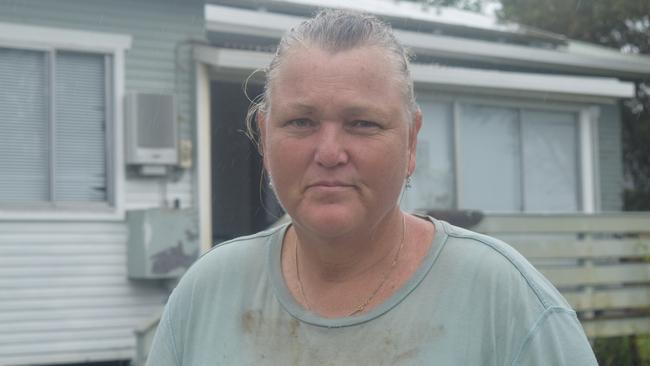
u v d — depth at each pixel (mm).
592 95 11891
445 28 11070
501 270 1776
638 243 9195
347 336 1788
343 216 1714
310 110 1724
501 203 11469
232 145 12578
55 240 8758
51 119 8773
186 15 9422
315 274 1873
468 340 1731
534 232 8742
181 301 2043
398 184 1768
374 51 1739
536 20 21766
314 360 1803
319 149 1711
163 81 9297
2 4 8586
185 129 9383
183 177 9359
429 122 11023
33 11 8719
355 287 1843
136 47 9188
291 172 1753
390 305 1784
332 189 1717
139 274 8891
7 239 8555
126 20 9141
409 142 1841
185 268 9055
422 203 10867
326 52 1731
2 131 8578
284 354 1841
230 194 12891
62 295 8781
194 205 9398
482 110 11398
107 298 8984
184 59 9398
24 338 8602
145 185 9180
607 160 13289
